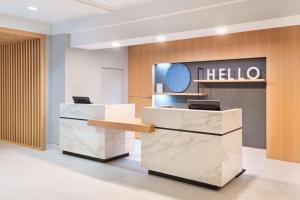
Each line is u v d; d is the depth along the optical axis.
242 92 6.31
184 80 7.04
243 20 3.99
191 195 3.67
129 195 3.67
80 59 6.56
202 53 6.45
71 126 5.71
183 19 4.56
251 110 6.21
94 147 5.31
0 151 6.09
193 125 3.96
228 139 3.94
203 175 3.91
